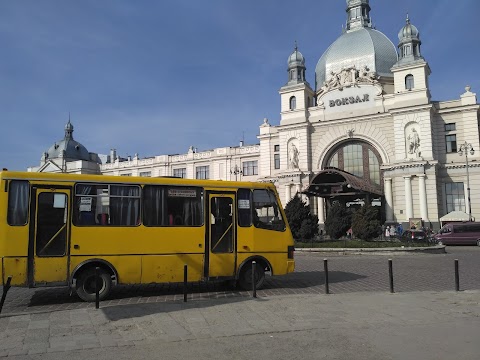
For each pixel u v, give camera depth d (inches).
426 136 1745.8
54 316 353.7
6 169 442.6
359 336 292.4
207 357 251.3
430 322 330.0
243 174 2488.9
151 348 269.4
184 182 485.7
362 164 1914.4
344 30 2290.8
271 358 248.7
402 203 1763.0
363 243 1085.1
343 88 1968.5
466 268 721.6
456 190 1770.4
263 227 512.1
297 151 2031.3
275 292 493.0
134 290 509.0
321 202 1932.8
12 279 411.8
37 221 424.2
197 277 476.1
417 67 1817.2
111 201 453.4
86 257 434.9
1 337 295.3
